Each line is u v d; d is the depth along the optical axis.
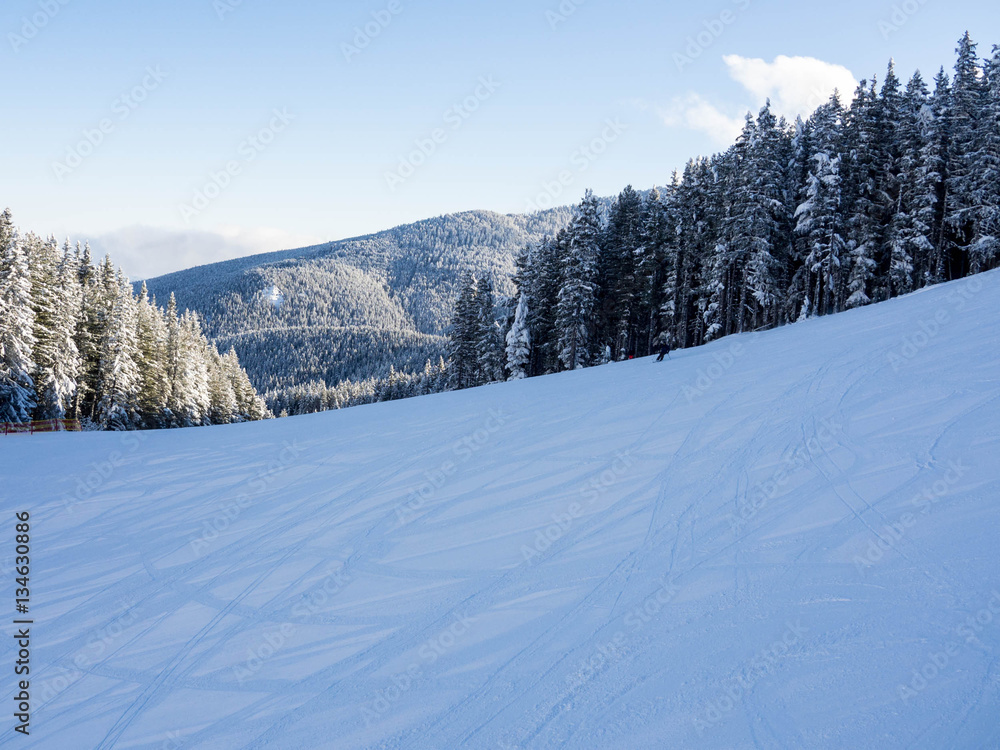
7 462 19.92
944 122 35.81
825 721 4.81
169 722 6.48
